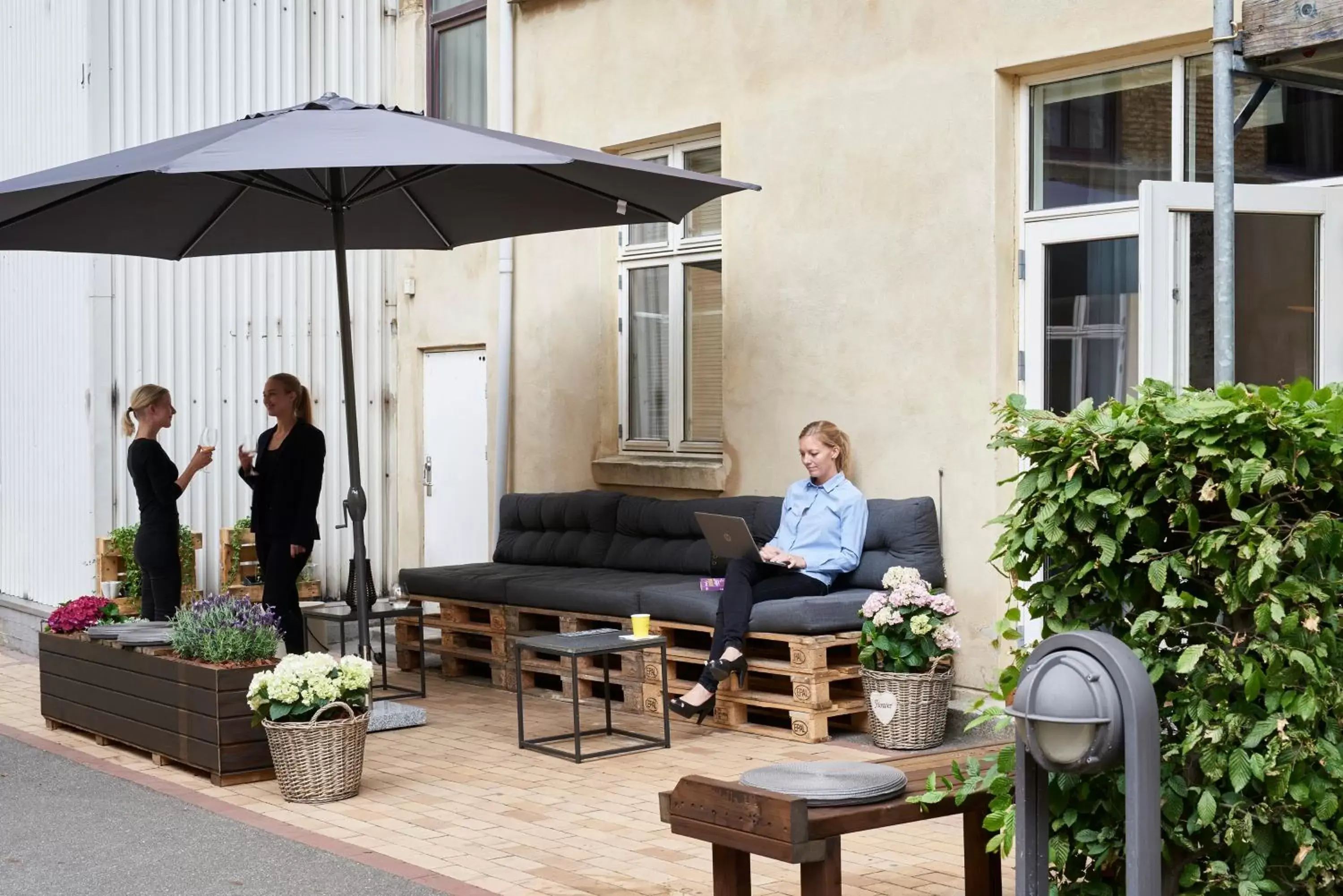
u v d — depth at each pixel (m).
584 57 9.72
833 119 8.10
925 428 7.63
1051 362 7.28
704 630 7.53
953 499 7.48
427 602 11.12
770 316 8.47
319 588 11.16
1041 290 7.30
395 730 7.68
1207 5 6.41
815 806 3.84
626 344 9.67
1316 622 3.23
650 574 8.81
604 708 8.13
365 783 6.50
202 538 10.53
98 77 10.05
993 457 7.30
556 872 5.06
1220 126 4.93
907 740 6.86
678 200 7.42
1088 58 6.98
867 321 7.93
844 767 4.14
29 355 10.85
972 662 7.39
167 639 7.15
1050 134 7.31
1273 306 5.70
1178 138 6.74
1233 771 3.32
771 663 7.33
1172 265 5.81
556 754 6.97
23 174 10.97
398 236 8.44
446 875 5.07
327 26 11.26
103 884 5.05
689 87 8.98
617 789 6.29
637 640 7.09
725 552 7.48
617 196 7.36
